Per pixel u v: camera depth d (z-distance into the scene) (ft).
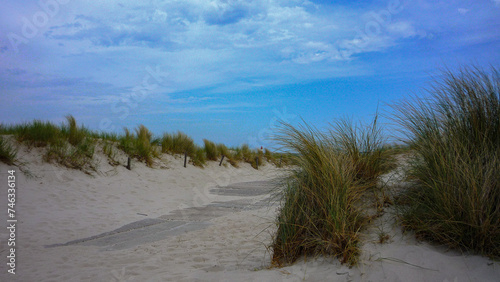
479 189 11.52
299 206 13.89
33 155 35.68
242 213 28.76
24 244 18.99
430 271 10.39
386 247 11.84
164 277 13.25
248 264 14.53
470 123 13.66
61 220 24.56
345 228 12.38
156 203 34.04
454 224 11.53
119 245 19.47
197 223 25.05
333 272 11.34
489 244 10.91
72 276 14.08
